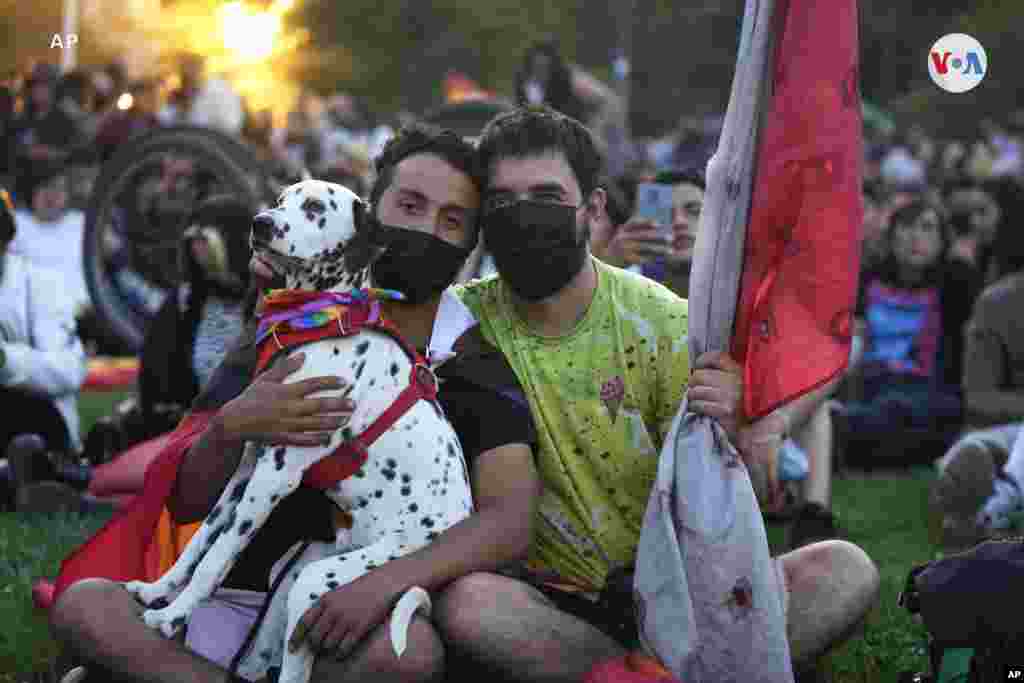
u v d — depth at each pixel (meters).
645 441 3.96
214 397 4.00
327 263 3.64
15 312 6.85
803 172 3.58
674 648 3.56
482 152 3.92
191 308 6.71
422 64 38.41
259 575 3.78
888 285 8.96
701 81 47.41
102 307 10.15
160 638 3.54
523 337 4.02
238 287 6.60
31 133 12.34
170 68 17.78
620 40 43.88
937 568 3.71
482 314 4.08
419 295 3.90
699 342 3.72
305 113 22.75
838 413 8.48
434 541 3.62
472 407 3.85
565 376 3.96
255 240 3.60
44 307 6.95
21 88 12.35
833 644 3.84
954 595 3.63
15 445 6.57
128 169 10.02
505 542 3.67
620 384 3.96
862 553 3.89
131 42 18.59
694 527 3.59
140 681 3.54
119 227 10.12
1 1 11.85
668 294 4.07
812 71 3.57
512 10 39.09
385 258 3.85
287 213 3.61
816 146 3.57
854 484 8.02
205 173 10.08
